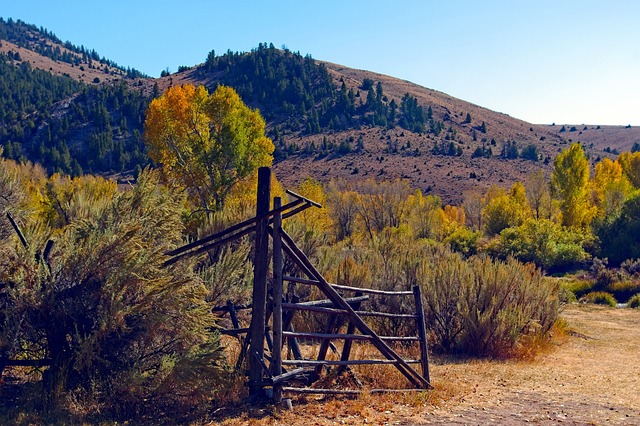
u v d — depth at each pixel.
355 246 20.20
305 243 15.38
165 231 7.86
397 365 8.33
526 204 70.75
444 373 10.11
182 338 7.03
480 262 14.31
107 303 6.79
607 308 26.81
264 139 40.53
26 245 7.14
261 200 7.43
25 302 6.62
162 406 6.83
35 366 6.97
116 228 7.35
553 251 46.38
